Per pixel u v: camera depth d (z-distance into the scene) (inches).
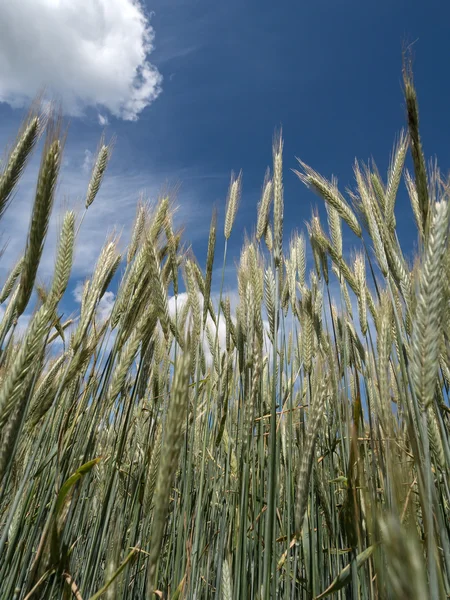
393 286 13.6
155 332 18.1
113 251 14.9
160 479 6.9
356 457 9.7
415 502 9.8
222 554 14.6
